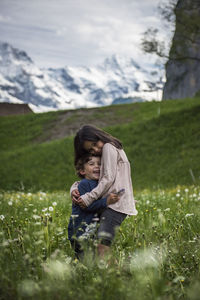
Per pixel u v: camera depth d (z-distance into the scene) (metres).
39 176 31.11
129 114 43.41
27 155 35.75
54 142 37.94
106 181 3.83
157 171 26.27
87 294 2.68
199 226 5.07
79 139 4.07
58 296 2.64
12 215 6.15
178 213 5.75
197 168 24.44
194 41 27.44
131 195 4.02
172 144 29.91
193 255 3.67
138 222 4.76
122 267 3.34
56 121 46.62
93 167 4.05
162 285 2.63
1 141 44.22
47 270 2.97
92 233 3.44
